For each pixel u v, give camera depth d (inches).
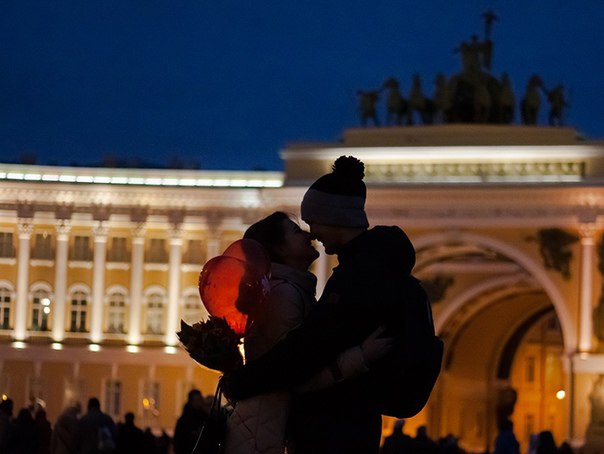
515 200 3221.0
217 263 376.2
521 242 3225.9
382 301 358.6
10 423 1416.1
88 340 3437.5
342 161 389.1
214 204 3408.0
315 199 386.3
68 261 3454.7
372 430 368.8
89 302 3444.9
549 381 4062.5
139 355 3405.5
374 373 362.9
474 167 3265.3
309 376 361.4
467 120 3339.1
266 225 403.9
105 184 3430.1
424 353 359.3
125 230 3449.8
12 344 3430.1
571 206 3191.4
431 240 3257.9
